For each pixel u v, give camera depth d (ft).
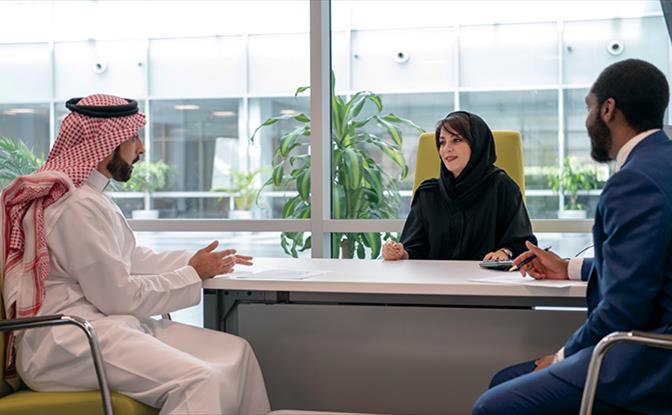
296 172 12.82
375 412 7.57
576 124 12.16
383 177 12.64
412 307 7.46
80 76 13.76
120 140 6.98
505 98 12.39
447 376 7.39
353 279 6.78
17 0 13.84
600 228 5.60
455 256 9.71
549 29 12.21
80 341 6.32
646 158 5.38
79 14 13.70
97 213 6.66
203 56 13.33
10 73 13.87
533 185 12.26
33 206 6.52
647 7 11.91
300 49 12.99
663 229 5.09
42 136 13.84
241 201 13.20
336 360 7.66
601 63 12.10
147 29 13.51
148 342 6.40
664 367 5.02
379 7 12.71
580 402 5.22
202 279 7.18
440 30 12.55
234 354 6.97
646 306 5.09
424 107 12.63
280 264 8.48
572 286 6.20
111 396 6.16
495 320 7.26
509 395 5.42
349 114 12.71
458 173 9.73
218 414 6.16
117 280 6.55
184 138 13.44
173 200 13.46
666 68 11.86
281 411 6.57
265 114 13.12
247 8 13.16
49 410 6.09
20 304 6.38
